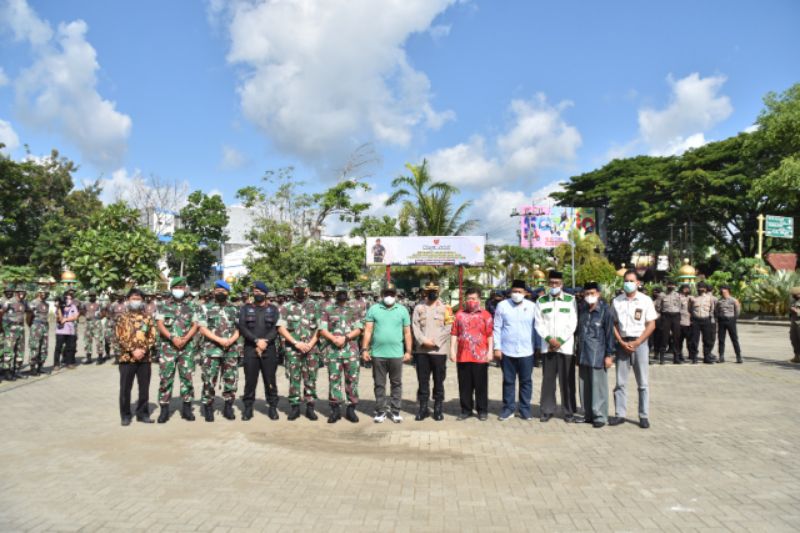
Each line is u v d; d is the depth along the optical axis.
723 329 14.15
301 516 4.76
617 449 6.77
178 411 9.17
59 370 13.68
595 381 7.91
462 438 7.36
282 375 13.20
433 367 8.45
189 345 8.48
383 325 8.34
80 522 4.61
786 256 35.00
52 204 42.03
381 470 6.02
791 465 6.05
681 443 6.98
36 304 12.97
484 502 5.09
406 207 27.33
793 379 11.54
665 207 51.41
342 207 29.56
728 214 48.44
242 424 8.20
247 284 24.97
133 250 17.12
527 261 44.59
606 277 37.62
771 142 39.06
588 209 60.81
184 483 5.58
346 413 8.70
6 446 6.91
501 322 8.53
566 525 4.57
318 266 24.66
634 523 4.60
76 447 6.88
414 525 4.59
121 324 8.11
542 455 6.55
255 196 27.78
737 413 8.58
